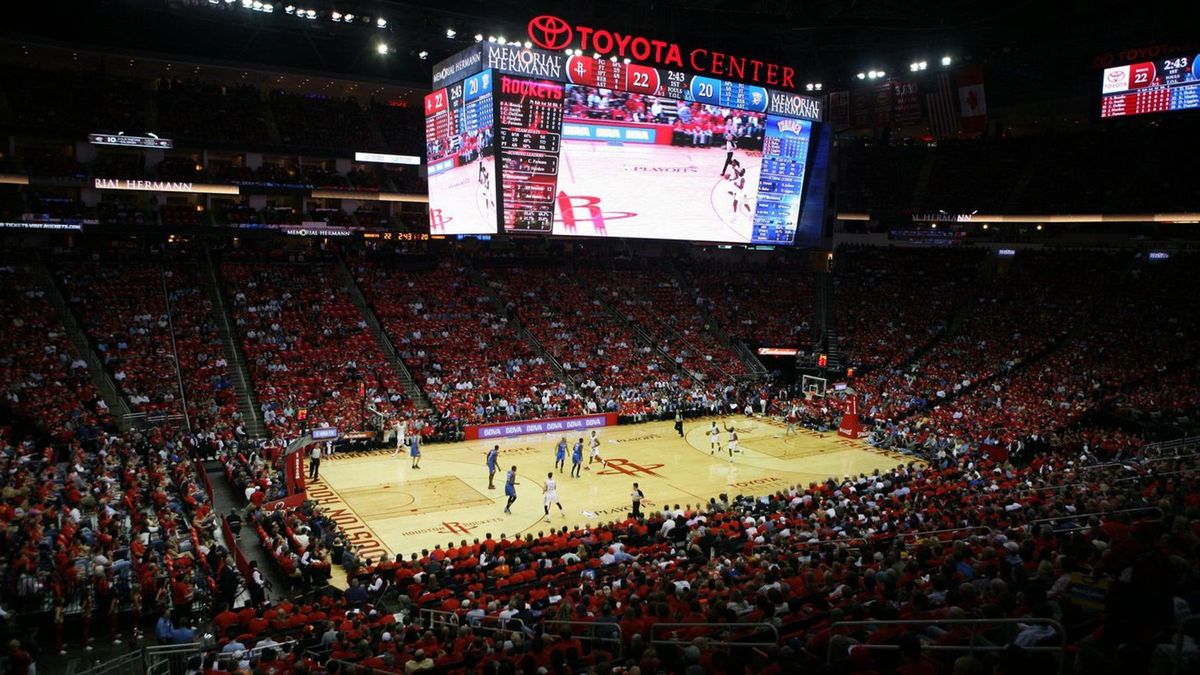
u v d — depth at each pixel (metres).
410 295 48.81
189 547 21.25
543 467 35.16
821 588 14.13
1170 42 39.94
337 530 25.25
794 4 46.78
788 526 22.03
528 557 21.16
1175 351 44.25
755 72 43.03
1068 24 45.31
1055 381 43.47
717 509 25.52
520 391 43.50
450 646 13.69
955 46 48.97
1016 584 11.94
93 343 37.44
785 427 45.12
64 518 20.64
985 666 8.91
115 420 33.09
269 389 38.09
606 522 27.75
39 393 31.91
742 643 10.59
